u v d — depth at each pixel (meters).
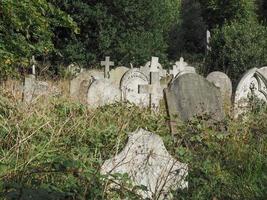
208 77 15.23
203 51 38.88
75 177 5.25
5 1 10.55
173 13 38.62
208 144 7.67
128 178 5.34
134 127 8.06
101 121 8.02
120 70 18.55
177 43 39.31
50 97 8.55
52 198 4.55
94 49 26.52
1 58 11.01
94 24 26.34
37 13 11.08
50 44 12.23
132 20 26.69
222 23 35.31
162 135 7.84
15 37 11.28
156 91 11.79
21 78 12.13
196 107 9.00
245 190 6.20
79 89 15.34
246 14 34.72
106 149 6.68
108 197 5.12
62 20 11.70
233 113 10.65
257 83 13.06
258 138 8.44
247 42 22.95
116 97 13.10
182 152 6.77
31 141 6.34
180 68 20.48
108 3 26.23
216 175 6.42
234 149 7.55
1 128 6.67
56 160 5.62
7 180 5.05
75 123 7.24
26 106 7.36
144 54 26.66
